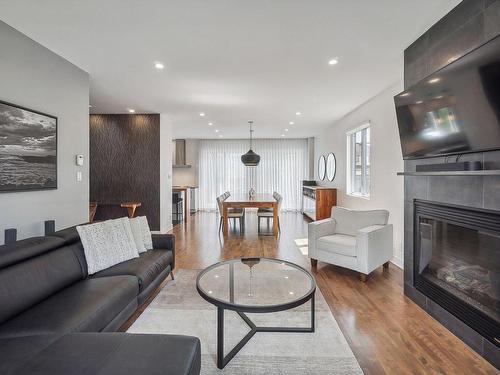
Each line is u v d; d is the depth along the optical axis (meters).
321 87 3.98
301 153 9.36
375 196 4.48
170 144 6.23
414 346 2.03
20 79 2.50
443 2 2.08
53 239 2.27
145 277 2.48
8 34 2.38
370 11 2.19
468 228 2.09
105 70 3.33
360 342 2.08
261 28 2.43
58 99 2.96
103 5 2.10
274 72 3.42
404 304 2.69
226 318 2.41
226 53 2.90
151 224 5.68
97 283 2.15
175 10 2.17
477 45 1.94
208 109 5.26
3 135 2.32
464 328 2.08
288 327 2.25
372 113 4.57
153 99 4.57
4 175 2.34
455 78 1.95
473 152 1.97
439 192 2.38
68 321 1.60
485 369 1.79
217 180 9.45
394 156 3.88
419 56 2.59
